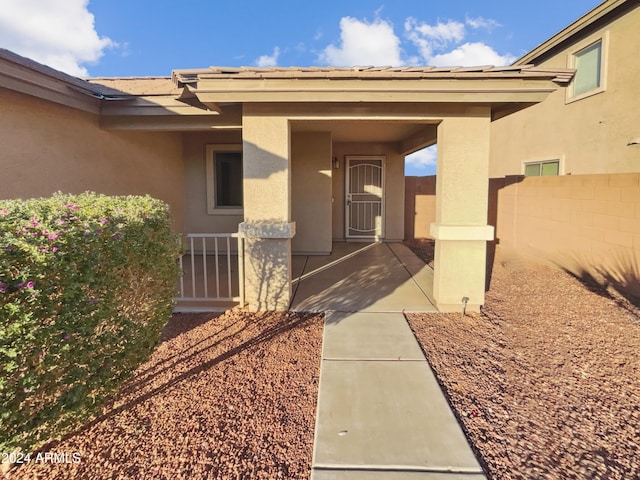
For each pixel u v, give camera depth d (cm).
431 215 1279
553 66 1094
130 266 282
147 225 309
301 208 949
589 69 966
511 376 353
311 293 616
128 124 631
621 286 591
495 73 455
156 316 335
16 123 474
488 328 468
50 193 529
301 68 509
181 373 355
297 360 382
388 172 1175
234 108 607
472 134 499
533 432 276
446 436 270
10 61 427
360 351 402
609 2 854
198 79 469
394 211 1188
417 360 382
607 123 903
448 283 521
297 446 261
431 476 234
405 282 690
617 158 879
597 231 646
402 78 457
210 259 877
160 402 310
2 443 193
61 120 547
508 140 1321
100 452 254
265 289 527
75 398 224
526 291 625
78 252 222
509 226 963
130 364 290
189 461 246
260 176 511
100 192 631
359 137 997
